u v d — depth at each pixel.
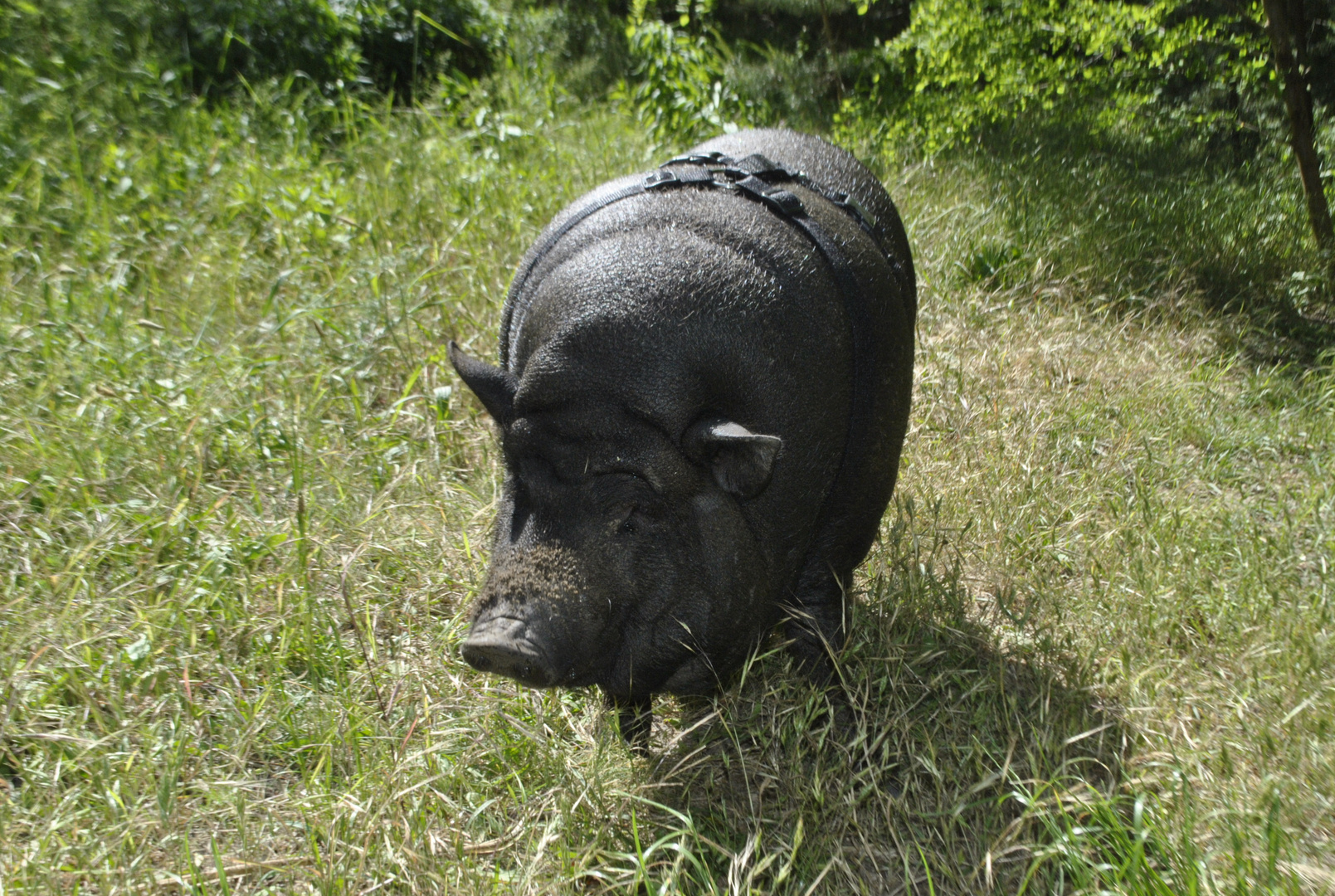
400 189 7.61
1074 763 3.75
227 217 7.14
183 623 4.21
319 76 9.50
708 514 3.30
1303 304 8.05
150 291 6.22
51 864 3.23
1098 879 3.23
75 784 3.63
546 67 10.66
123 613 4.25
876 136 9.30
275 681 3.99
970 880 3.38
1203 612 4.66
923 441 5.68
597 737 3.87
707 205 3.78
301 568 4.38
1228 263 8.38
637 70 10.77
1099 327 7.15
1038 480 5.44
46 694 3.80
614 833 3.55
